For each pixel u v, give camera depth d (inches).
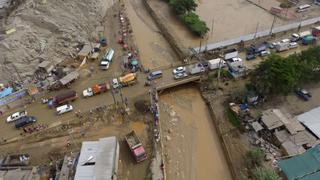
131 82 3225.9
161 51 3865.7
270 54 3496.6
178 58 3703.3
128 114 2942.9
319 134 2551.7
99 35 4109.3
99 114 2955.2
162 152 2613.2
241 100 2992.1
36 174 2422.5
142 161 2566.4
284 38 3814.0
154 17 4584.2
